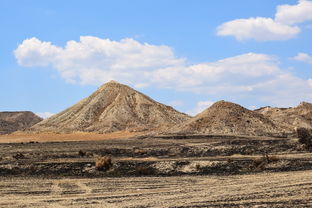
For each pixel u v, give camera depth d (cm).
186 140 8750
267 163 4791
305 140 6875
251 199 2769
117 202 2952
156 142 8262
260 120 11188
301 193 2902
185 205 2638
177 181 4075
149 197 3117
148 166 4800
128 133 14425
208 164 4784
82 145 7600
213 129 10506
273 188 3139
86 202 2986
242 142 7112
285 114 17312
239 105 12000
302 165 4675
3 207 2856
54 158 5669
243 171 4603
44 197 3278
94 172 4650
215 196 2900
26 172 4628
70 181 4159
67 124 17762
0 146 7581
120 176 4512
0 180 4234
